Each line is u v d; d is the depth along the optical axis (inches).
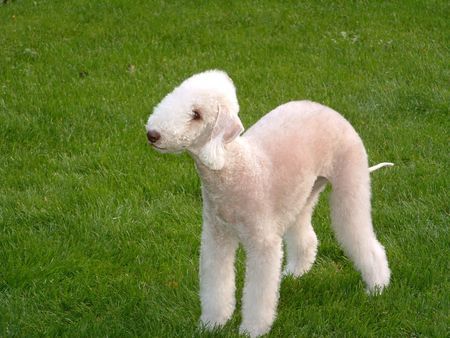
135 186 123.0
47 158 131.0
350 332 96.2
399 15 202.8
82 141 136.0
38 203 118.2
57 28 198.7
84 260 108.0
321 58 173.9
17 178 124.6
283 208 93.3
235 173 89.8
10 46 184.1
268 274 92.0
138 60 173.6
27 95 151.0
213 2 217.6
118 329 96.1
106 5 217.3
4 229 113.1
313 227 115.0
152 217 116.0
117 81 159.6
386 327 97.0
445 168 128.0
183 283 104.4
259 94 153.4
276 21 201.5
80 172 128.3
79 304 102.0
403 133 138.4
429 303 100.2
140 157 130.0
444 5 209.0
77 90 153.9
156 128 84.9
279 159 93.1
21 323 97.7
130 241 111.7
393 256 108.7
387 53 176.6
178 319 98.7
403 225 114.8
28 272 104.5
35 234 112.1
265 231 91.4
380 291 101.8
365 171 100.3
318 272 107.7
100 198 119.4
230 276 96.3
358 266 102.0
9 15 213.6
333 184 99.2
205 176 89.7
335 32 191.6
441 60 170.4
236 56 176.4
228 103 86.5
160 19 203.3
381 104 150.2
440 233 112.2
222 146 86.1
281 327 97.1
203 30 194.4
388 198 121.5
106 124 140.6
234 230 92.1
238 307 101.0
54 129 139.0
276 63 171.3
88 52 179.6
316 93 154.1
